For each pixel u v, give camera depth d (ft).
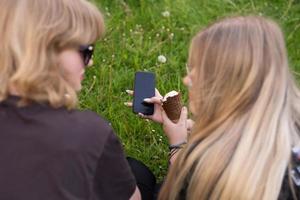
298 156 6.08
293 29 13.02
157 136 10.52
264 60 6.37
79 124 5.65
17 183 5.43
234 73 6.37
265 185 5.90
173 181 6.75
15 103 5.56
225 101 6.38
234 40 6.47
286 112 6.26
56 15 5.69
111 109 10.80
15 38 5.52
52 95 5.59
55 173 5.44
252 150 6.05
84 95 11.09
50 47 5.62
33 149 5.47
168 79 11.46
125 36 12.45
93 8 6.03
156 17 13.06
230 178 6.00
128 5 13.47
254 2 13.60
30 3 5.66
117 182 6.14
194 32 12.61
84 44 5.88
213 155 6.20
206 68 6.56
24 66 5.47
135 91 8.99
